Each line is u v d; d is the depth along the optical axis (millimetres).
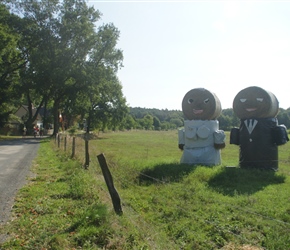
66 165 13938
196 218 7691
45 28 43594
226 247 6133
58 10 44812
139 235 6137
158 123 123500
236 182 11656
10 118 53531
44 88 43938
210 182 11570
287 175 12906
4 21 42688
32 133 55906
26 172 13172
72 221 6961
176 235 6742
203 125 15406
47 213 7562
